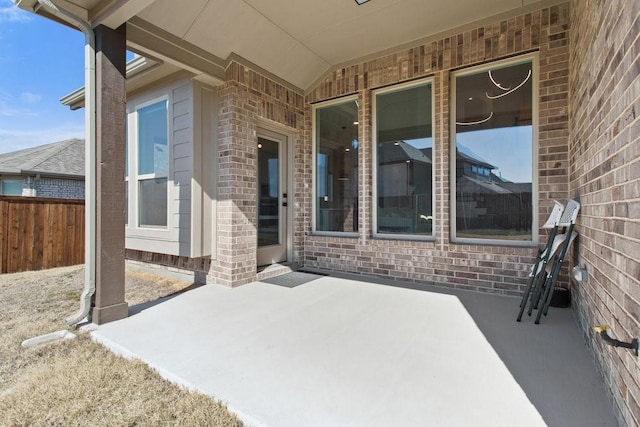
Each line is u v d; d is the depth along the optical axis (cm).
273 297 368
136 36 326
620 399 154
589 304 234
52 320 306
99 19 289
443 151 414
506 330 269
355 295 375
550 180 352
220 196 428
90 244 295
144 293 396
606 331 171
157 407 171
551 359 218
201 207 421
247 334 263
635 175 140
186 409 168
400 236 461
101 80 292
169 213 441
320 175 539
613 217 174
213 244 434
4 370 214
